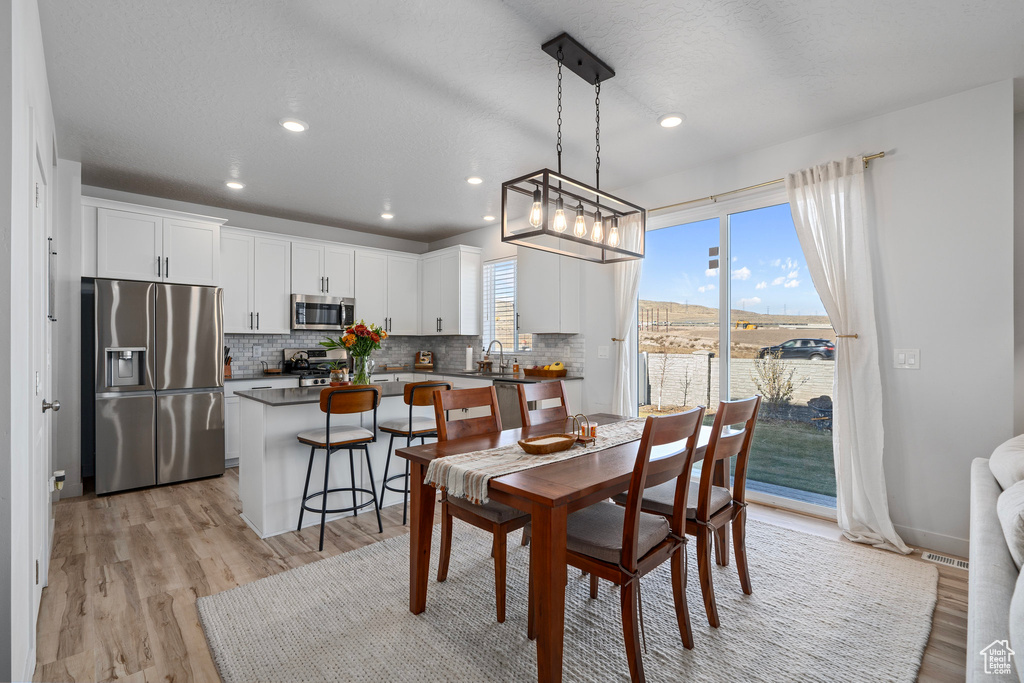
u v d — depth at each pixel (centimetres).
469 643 194
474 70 254
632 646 164
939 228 281
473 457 201
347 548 284
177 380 414
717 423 202
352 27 220
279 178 414
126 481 389
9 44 136
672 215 405
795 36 226
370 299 589
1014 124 298
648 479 175
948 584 242
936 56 242
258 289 504
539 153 361
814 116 304
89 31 220
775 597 229
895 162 296
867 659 184
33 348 180
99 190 437
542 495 153
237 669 177
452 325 584
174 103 287
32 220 178
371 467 327
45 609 217
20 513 151
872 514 294
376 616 212
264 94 277
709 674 176
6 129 136
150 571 254
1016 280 295
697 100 285
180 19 213
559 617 160
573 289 473
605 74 255
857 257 302
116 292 385
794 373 347
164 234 420
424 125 316
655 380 423
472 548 282
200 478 426
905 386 291
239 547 284
